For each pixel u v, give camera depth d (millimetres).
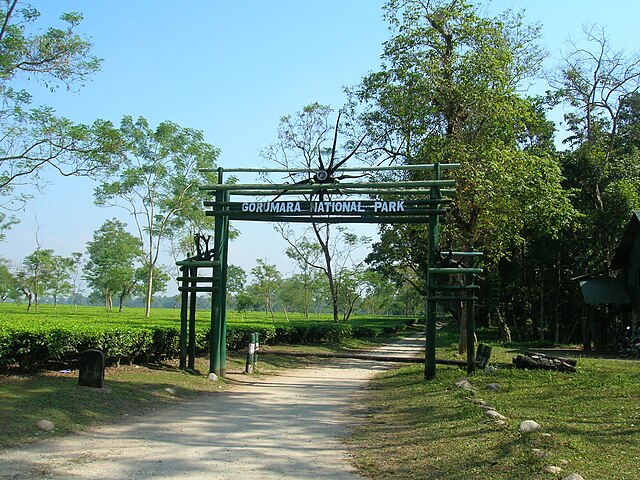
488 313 49438
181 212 39719
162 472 6262
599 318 31594
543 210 21156
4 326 11344
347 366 21766
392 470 6586
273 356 22141
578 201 33844
